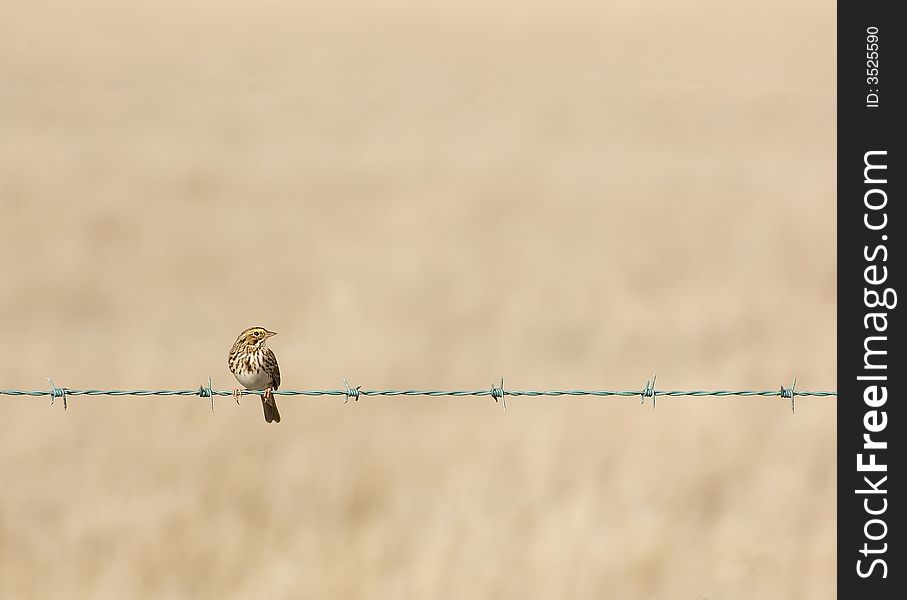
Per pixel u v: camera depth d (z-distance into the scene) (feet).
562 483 40.73
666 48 293.23
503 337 61.93
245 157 144.66
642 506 39.24
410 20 361.10
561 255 89.25
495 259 87.15
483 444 43.73
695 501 40.42
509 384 52.70
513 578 34.55
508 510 38.40
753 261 86.28
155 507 37.83
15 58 246.68
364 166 138.72
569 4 381.19
